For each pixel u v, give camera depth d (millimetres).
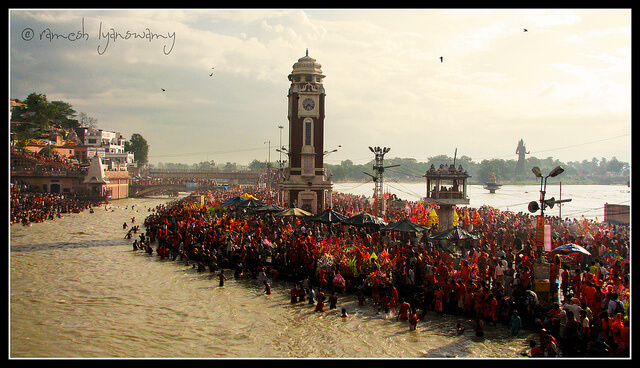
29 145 117875
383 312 25594
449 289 24781
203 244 39406
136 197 134750
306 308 26812
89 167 107250
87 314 26047
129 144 197125
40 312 26375
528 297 22484
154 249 46219
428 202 35156
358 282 29125
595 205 93312
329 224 40906
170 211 63625
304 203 55000
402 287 26859
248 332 23188
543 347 18625
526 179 180250
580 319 19312
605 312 18453
